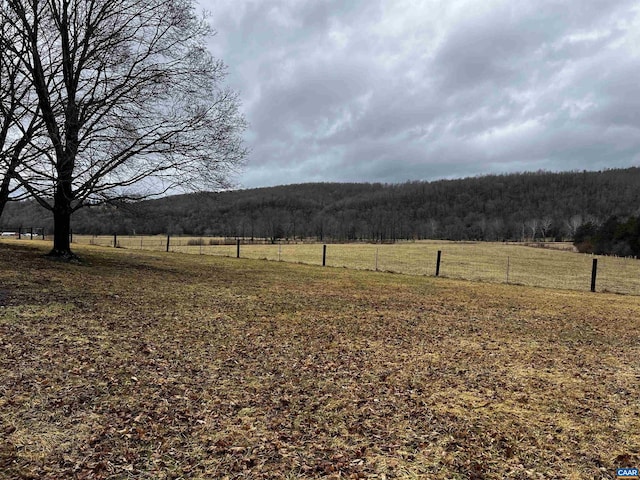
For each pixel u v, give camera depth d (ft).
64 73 47.21
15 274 40.37
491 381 21.35
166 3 51.78
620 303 51.16
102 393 17.49
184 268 63.41
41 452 12.96
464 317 37.83
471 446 14.57
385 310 39.42
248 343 26.27
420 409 17.60
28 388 17.26
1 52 38.19
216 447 13.88
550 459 13.87
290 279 58.75
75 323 27.12
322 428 15.58
